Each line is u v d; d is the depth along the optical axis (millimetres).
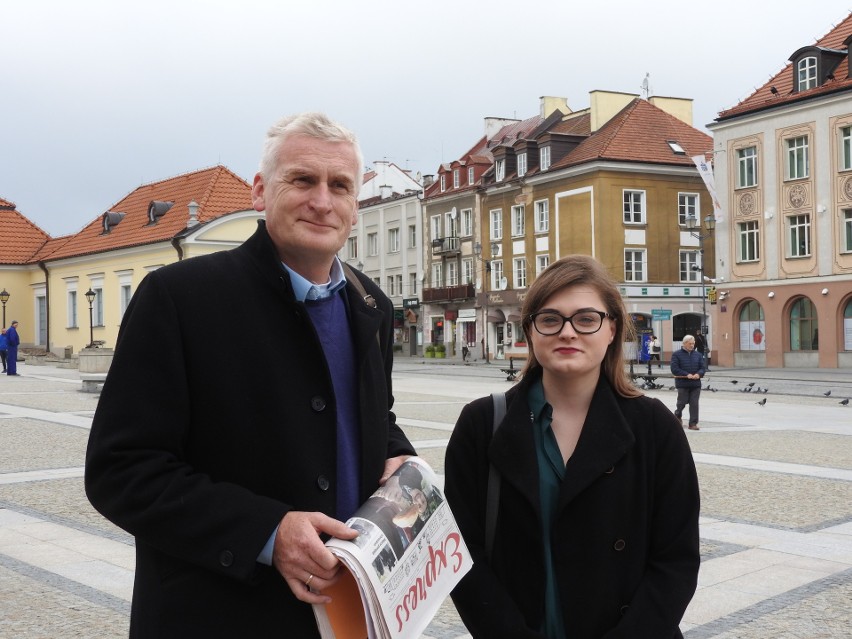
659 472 2797
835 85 37312
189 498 2213
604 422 2750
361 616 2346
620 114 50781
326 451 2428
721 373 36125
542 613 2732
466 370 42625
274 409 2383
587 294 2777
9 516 8234
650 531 2799
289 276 2492
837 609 5453
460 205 57719
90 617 5211
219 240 38406
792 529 7723
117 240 42438
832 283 37688
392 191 68188
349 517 2486
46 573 6211
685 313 47719
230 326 2391
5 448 13148
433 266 60938
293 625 2320
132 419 2268
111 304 42469
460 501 2883
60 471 10977
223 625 2277
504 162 53688
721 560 6676
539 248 50969
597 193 46781
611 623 2695
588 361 2754
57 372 36312
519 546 2785
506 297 53312
